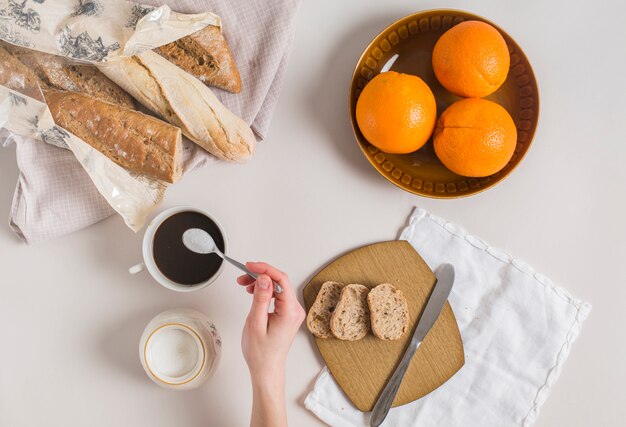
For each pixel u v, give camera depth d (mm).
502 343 912
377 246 908
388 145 831
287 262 915
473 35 807
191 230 829
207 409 913
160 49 861
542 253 917
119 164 856
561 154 918
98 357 915
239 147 859
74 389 914
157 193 869
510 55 874
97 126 837
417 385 903
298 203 917
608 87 914
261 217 916
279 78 898
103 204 889
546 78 917
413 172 898
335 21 917
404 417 909
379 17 915
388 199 917
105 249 914
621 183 915
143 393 915
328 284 900
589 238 916
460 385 911
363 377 899
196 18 845
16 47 838
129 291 914
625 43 912
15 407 910
